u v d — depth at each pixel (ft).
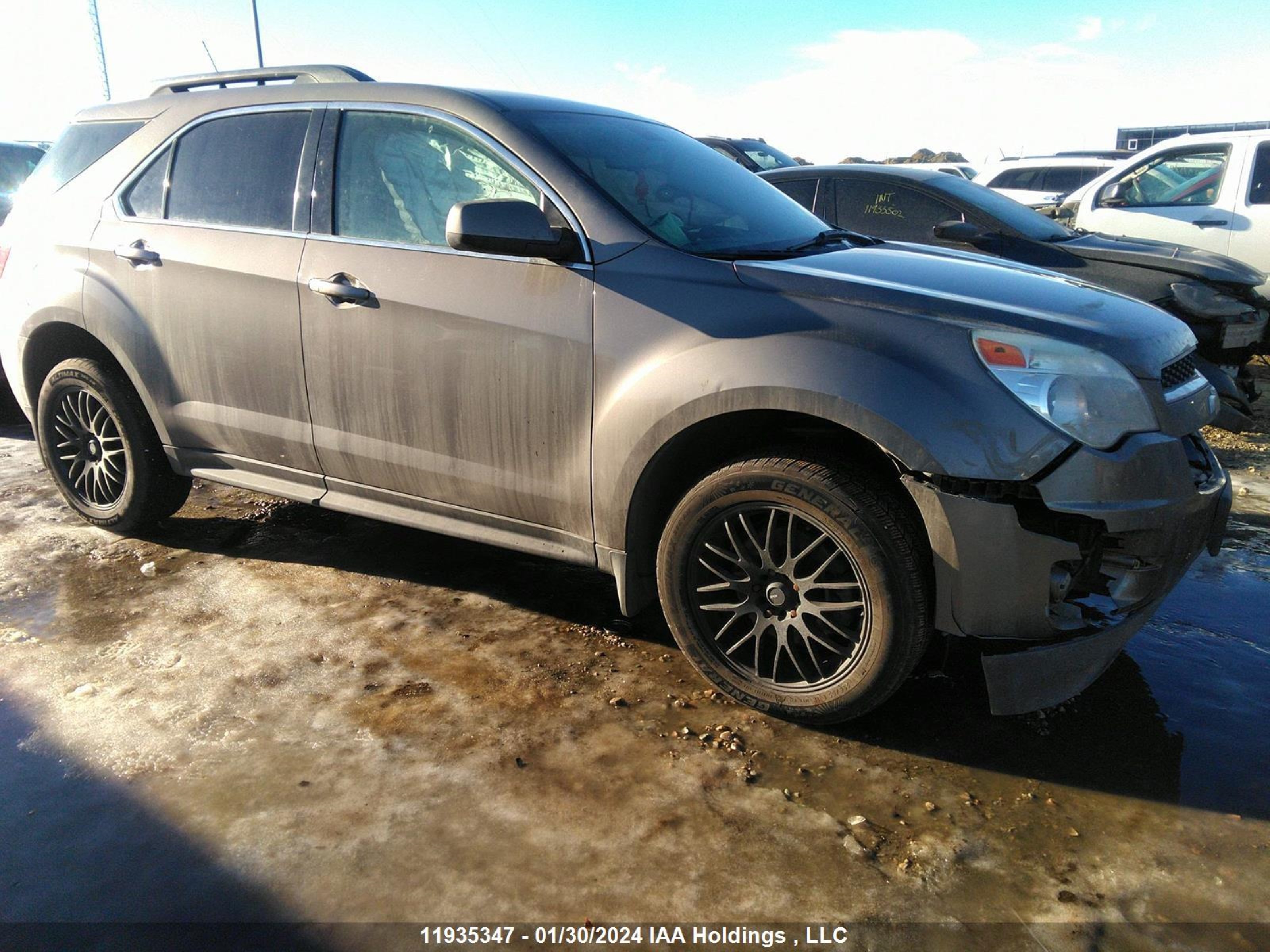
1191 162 24.68
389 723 7.98
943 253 10.18
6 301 11.78
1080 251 18.03
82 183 11.44
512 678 8.80
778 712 8.05
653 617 10.17
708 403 7.51
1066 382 6.89
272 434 10.17
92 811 6.81
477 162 8.96
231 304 10.00
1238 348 17.61
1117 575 7.32
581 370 8.16
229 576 11.00
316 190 9.71
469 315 8.61
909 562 7.18
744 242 8.95
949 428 6.82
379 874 6.22
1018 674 7.24
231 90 10.71
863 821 6.83
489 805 6.93
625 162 9.27
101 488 12.06
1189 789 7.22
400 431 9.31
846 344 7.16
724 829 6.72
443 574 11.18
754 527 7.98
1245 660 9.25
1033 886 6.20
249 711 8.13
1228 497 8.06
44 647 9.21
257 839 6.53
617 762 7.50
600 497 8.32
